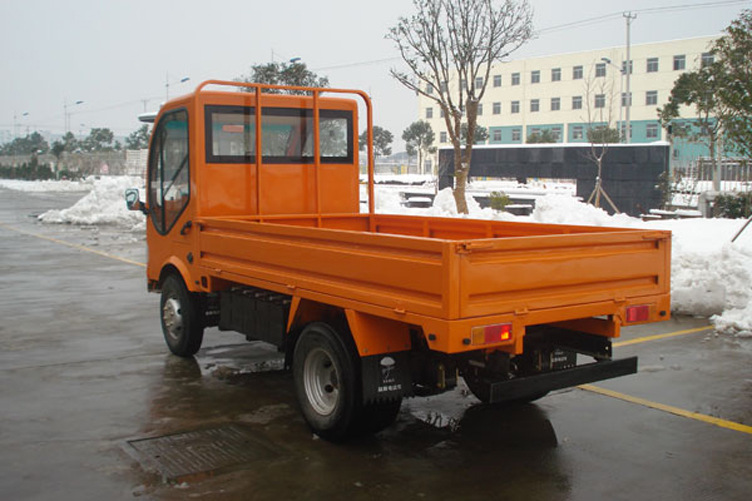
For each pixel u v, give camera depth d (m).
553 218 15.66
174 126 7.29
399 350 4.87
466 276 4.05
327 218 7.67
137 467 4.69
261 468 4.68
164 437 5.25
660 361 7.35
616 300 4.84
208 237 6.64
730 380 6.69
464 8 19.28
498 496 4.30
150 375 6.93
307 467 4.71
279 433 5.35
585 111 69.62
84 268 14.55
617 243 4.83
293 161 7.43
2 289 12.01
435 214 18.30
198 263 6.86
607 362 4.91
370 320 4.75
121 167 69.06
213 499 4.22
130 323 9.38
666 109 27.72
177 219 7.28
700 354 7.61
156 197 7.79
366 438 5.26
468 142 19.38
